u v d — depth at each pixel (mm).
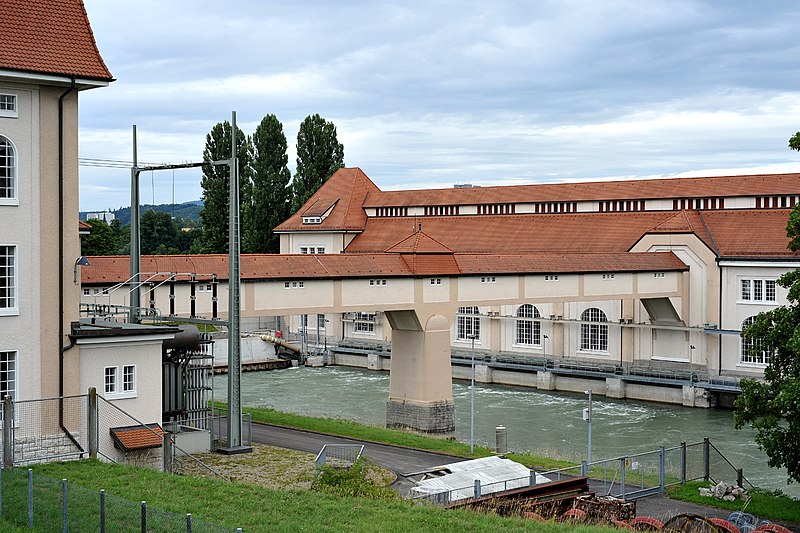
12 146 35938
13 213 35844
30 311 36125
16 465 32844
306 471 40781
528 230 100125
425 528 27844
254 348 108000
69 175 37312
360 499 31469
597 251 91812
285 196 127438
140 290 52281
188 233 173250
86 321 42625
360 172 123000
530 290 73500
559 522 31438
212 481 32688
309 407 76875
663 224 88688
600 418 73812
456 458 47500
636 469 48062
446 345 67062
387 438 52625
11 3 37062
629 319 89250
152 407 38781
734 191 88000
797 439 39625
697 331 85312
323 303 60562
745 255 82312
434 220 110062
